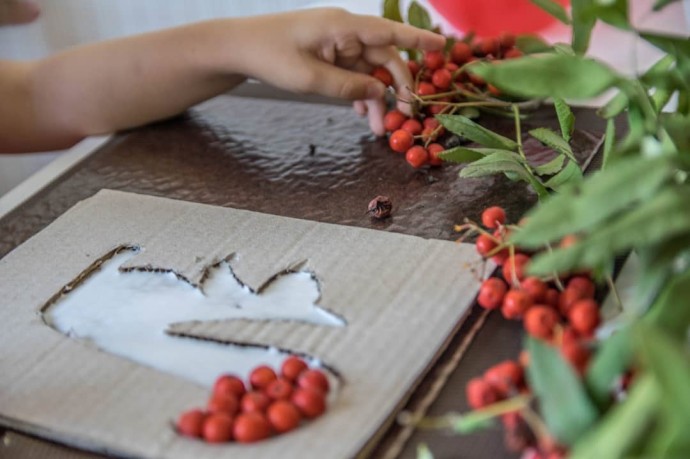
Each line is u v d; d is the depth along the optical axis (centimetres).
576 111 69
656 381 41
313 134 70
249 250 59
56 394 51
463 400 50
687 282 45
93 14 100
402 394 50
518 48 70
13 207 64
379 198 61
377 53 70
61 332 55
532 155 65
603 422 44
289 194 63
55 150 75
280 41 69
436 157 63
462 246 57
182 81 72
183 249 59
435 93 69
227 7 95
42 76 73
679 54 51
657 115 51
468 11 81
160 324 55
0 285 58
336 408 49
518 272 53
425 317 53
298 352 52
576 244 45
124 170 67
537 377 45
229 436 48
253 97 76
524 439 46
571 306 51
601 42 77
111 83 72
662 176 44
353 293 55
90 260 59
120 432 49
